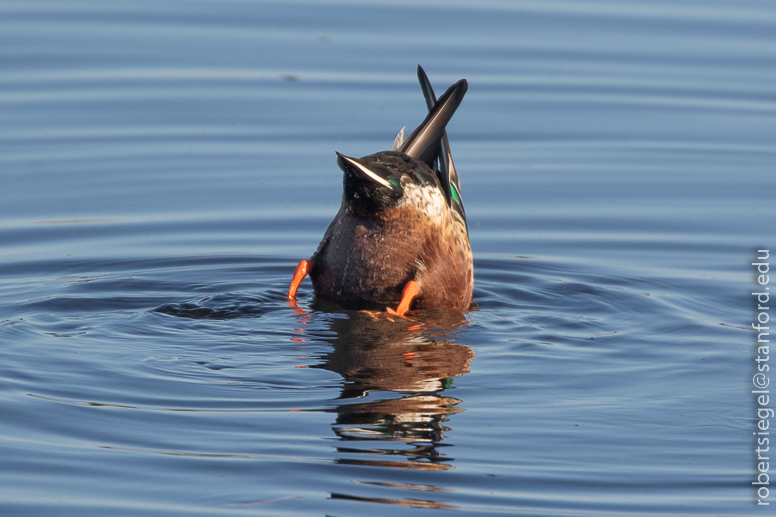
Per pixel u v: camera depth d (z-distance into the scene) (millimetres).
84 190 16484
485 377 9844
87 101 19531
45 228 15070
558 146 18797
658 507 7418
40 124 18688
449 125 19594
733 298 12711
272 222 15680
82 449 8117
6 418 8609
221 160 17781
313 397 9203
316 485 7621
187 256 14227
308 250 14750
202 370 9797
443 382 9688
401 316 11609
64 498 7383
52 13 23172
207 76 20688
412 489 7590
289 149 18188
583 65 21750
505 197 16828
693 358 10539
